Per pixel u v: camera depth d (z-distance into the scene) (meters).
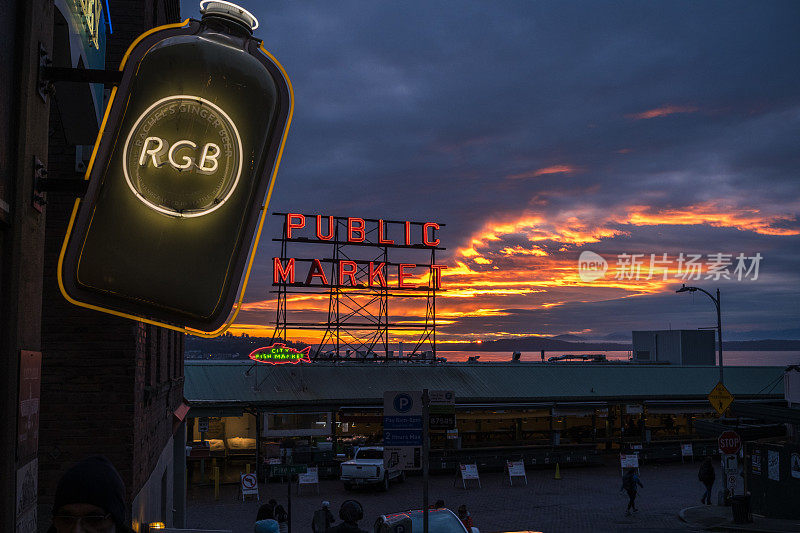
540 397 41.56
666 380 46.66
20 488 5.11
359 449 33.06
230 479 34.38
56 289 10.84
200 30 5.59
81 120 8.34
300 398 37.09
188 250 5.53
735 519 21.27
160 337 15.75
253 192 5.75
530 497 29.53
